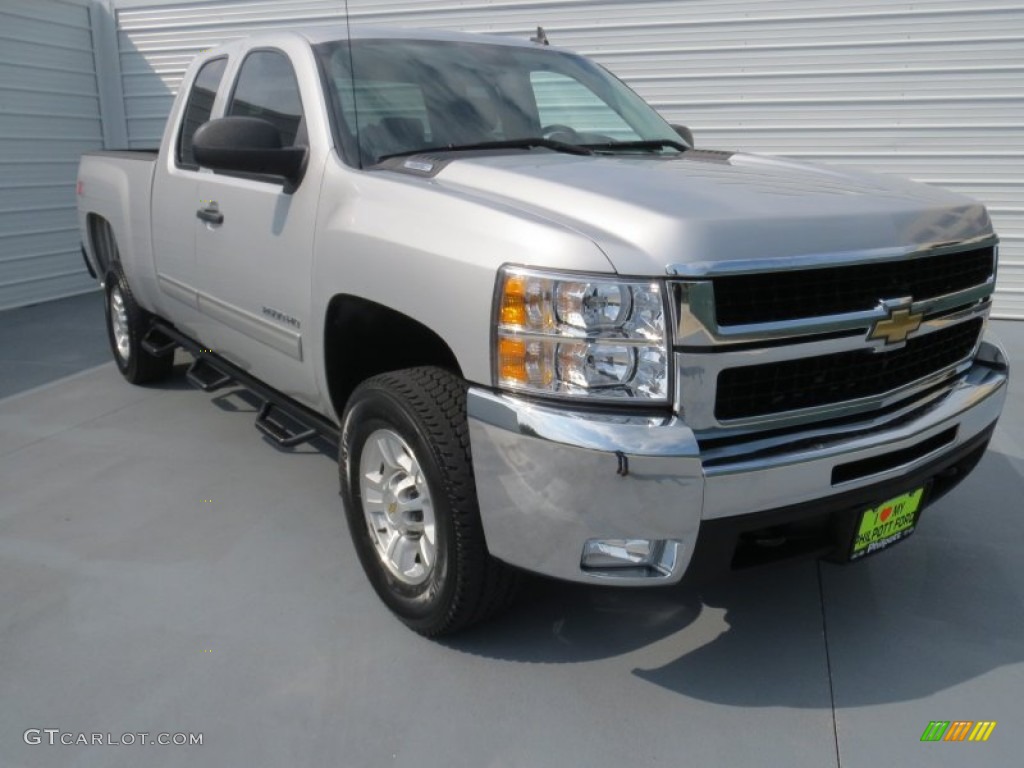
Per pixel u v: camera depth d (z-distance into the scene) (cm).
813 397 231
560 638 273
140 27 920
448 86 336
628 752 225
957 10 698
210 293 382
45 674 257
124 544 335
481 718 237
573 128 351
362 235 268
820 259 220
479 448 226
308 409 352
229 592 301
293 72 333
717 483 210
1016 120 707
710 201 230
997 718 237
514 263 218
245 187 340
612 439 205
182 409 497
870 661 263
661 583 219
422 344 286
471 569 243
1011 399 517
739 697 246
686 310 206
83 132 924
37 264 876
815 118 753
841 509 236
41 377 570
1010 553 329
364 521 284
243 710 241
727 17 750
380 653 266
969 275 274
